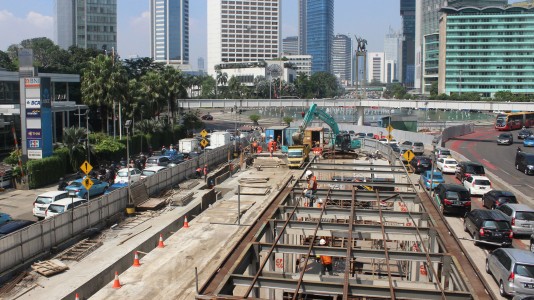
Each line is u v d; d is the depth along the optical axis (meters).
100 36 171.25
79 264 23.81
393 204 29.20
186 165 46.44
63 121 71.00
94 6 169.88
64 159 47.66
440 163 51.78
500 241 26.33
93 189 38.09
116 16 172.88
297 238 23.94
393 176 36.69
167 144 77.94
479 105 92.94
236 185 45.00
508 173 51.88
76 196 33.00
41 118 44.75
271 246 15.45
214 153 55.56
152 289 20.16
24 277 21.89
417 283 14.75
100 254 25.23
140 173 44.69
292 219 21.05
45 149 45.44
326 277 15.56
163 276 21.67
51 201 32.31
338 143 56.22
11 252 22.33
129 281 21.05
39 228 24.28
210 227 30.11
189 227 30.14
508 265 20.28
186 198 37.34
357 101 109.06
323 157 54.91
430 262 14.27
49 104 46.00
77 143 49.66
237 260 14.11
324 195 25.78
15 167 43.00
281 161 56.16
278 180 46.66
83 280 21.73
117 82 67.81
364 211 21.53
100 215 30.02
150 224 31.00
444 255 14.71
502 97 182.00
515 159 58.34
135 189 34.62
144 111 76.06
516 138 86.62
